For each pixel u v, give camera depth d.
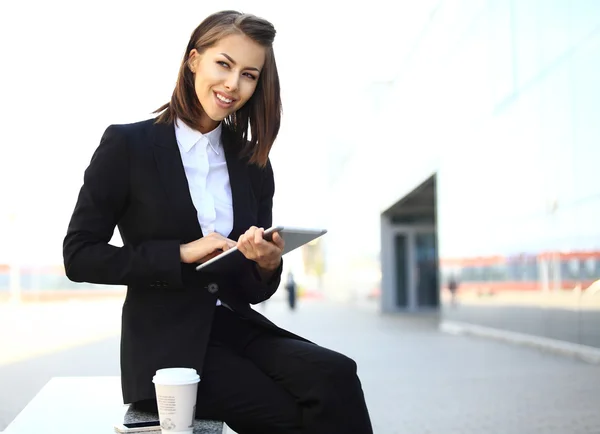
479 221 14.40
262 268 2.14
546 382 7.96
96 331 16.08
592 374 8.50
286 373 2.05
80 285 41.12
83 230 2.04
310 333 15.73
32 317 22.55
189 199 2.12
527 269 12.10
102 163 2.06
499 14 12.94
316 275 60.34
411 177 20.17
